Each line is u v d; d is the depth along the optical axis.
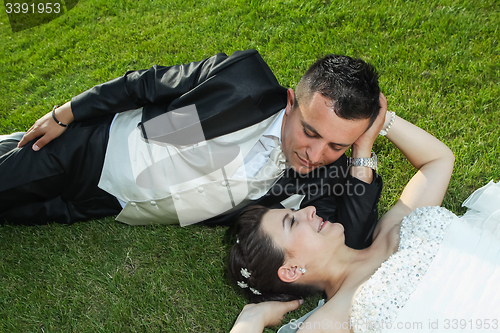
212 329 2.10
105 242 2.41
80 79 3.64
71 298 2.17
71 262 2.33
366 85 1.61
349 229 2.07
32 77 3.75
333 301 1.77
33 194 2.19
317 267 1.89
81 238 2.42
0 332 2.04
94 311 2.14
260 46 3.62
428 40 3.38
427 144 2.19
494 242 1.83
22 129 3.17
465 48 3.30
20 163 2.10
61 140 2.09
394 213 2.11
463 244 1.79
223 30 3.92
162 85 2.01
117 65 3.74
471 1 3.65
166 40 3.96
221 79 1.89
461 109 2.92
